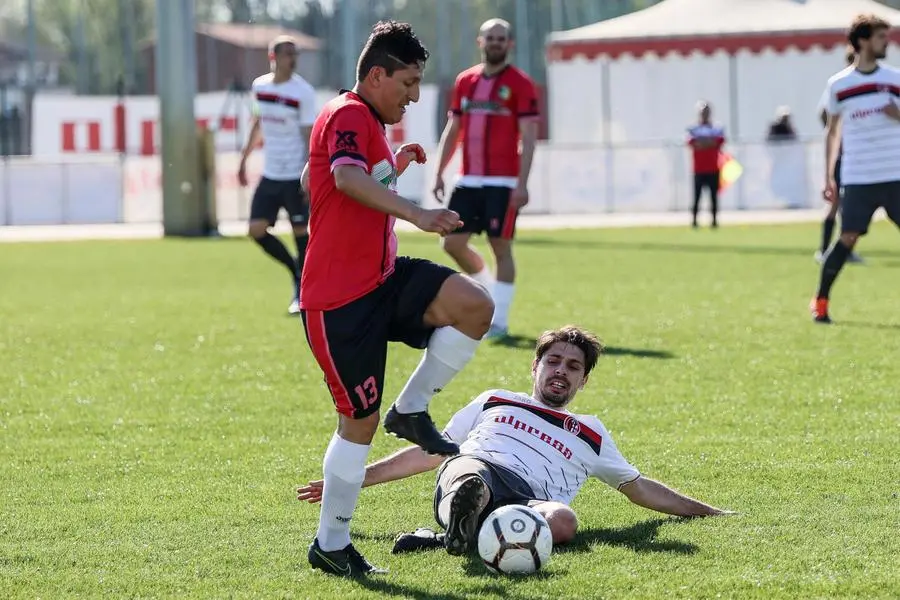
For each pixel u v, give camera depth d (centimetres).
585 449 1367
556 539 1284
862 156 2859
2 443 1869
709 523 1380
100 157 8638
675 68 7756
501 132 2797
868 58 2833
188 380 2380
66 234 6750
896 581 1166
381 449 1812
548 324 3022
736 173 7338
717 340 2739
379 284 1212
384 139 1205
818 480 1571
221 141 9262
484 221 2814
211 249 5675
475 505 1223
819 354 2534
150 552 1315
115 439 1892
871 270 4231
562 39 7875
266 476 1656
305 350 2719
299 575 1231
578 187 7481
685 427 1906
